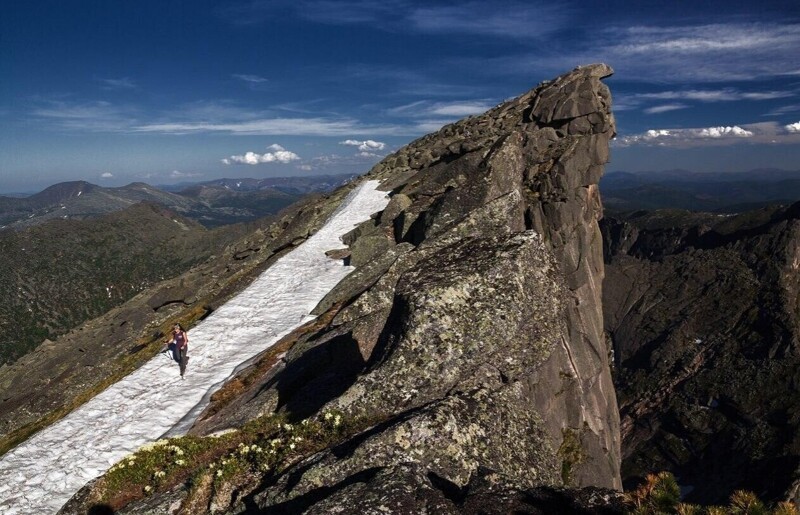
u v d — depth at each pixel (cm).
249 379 2655
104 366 3838
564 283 2127
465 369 1752
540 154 4303
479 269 1928
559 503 1056
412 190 5050
